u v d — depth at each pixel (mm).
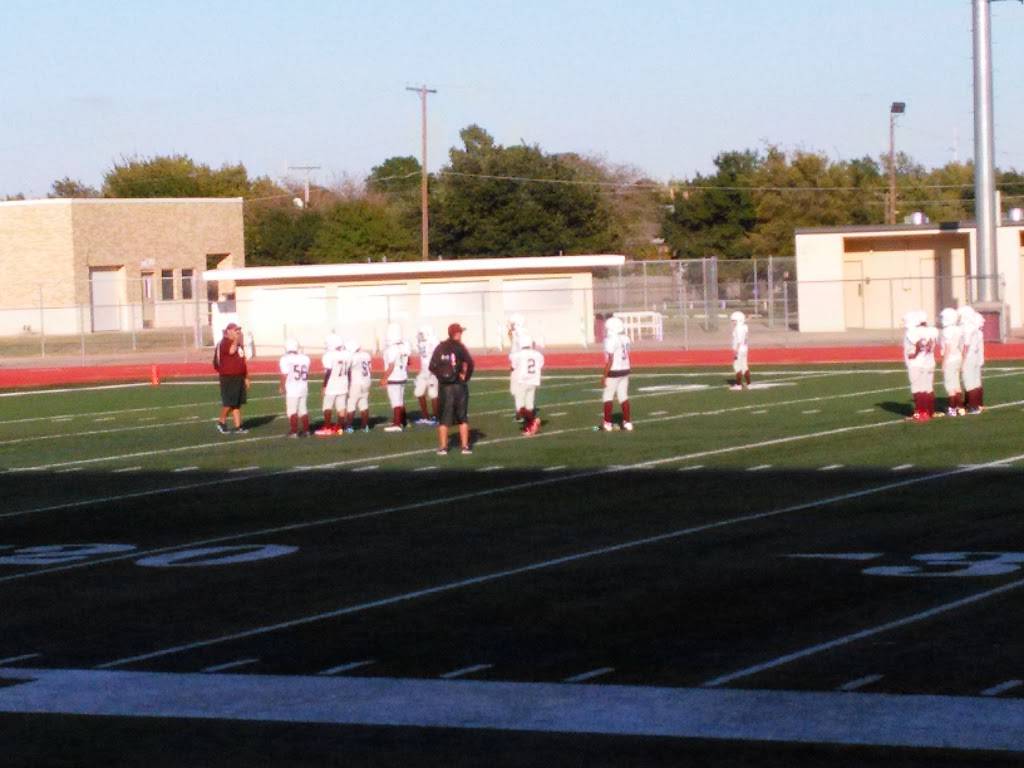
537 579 11711
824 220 87125
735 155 92438
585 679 8539
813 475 17344
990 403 25750
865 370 35750
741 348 30875
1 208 66812
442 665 9008
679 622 9961
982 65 42156
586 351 46156
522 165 73875
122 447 23781
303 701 8250
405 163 127250
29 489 18891
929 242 53031
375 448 22125
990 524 13500
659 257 91250
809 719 7535
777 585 11094
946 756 6875
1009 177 102500
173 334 63625
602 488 16953
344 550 13477
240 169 105375
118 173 101938
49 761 7238
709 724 7516
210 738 7574
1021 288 52406
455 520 15016
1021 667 8430
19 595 11852
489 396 31188
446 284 50156
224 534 14711
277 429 25859
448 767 6953
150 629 10398
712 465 18625
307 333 50188
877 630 9492
